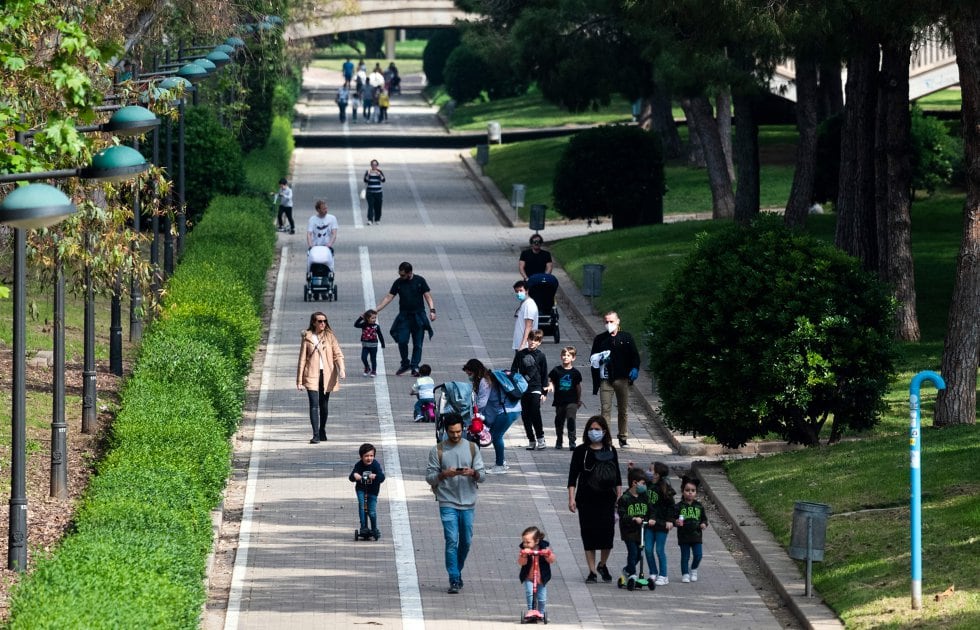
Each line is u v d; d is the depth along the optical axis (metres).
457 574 52.62
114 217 61.75
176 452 57.12
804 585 52.22
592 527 53.62
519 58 142.25
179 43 101.50
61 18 53.78
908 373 84.12
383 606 51.00
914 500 47.12
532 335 73.81
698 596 52.53
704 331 66.81
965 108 68.06
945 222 131.75
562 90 140.88
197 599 44.16
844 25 78.00
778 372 65.94
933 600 46.81
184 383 68.62
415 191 181.75
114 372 85.94
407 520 61.81
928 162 141.75
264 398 85.38
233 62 133.12
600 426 53.62
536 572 48.84
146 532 46.06
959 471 59.22
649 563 53.88
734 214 129.75
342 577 54.25
